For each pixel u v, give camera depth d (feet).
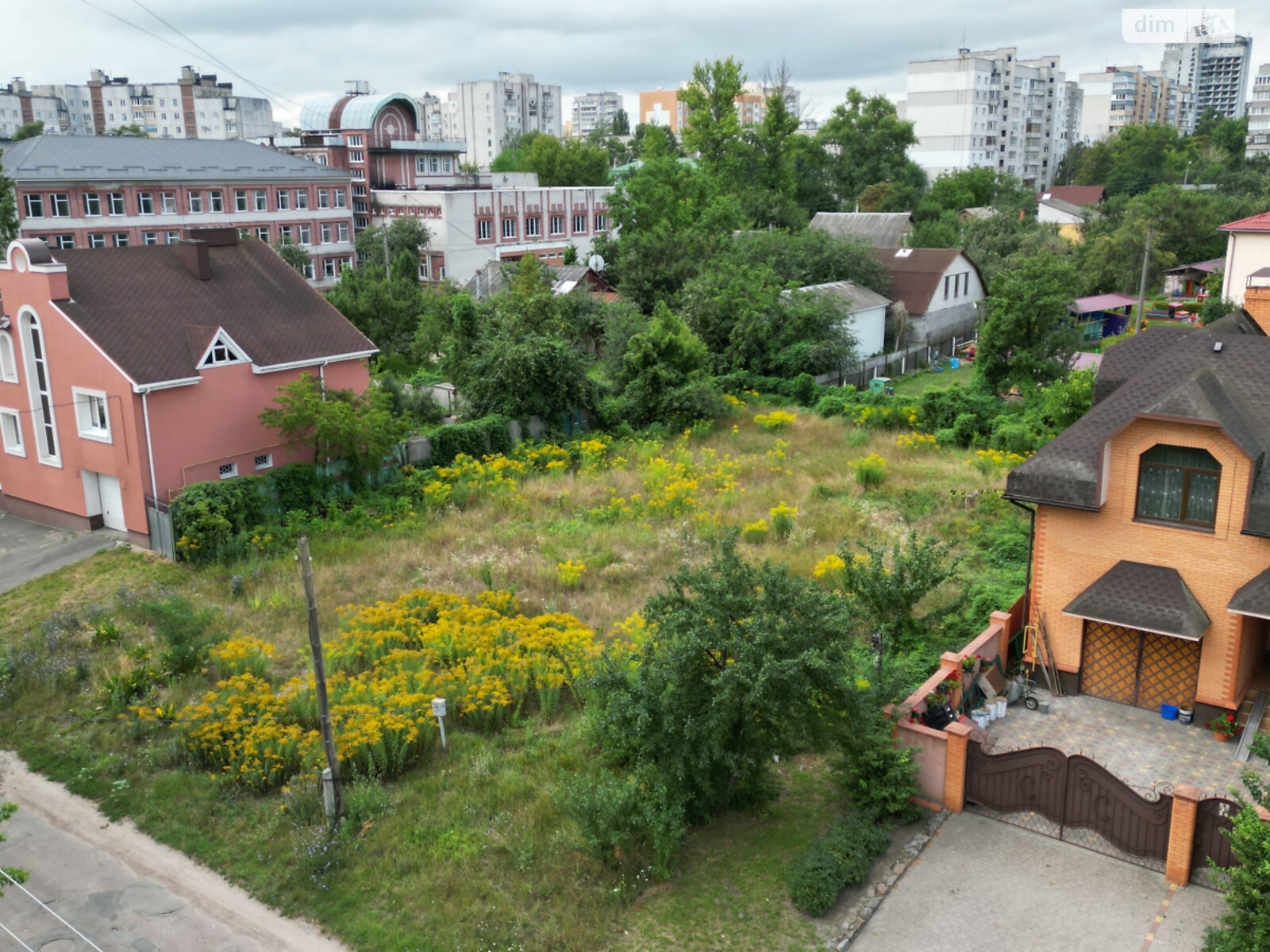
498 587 79.05
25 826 51.88
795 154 302.25
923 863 46.06
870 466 104.42
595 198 320.29
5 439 102.99
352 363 111.34
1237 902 35.73
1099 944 40.50
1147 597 55.16
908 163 357.82
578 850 46.78
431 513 98.99
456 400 134.51
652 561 83.82
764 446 123.85
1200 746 53.98
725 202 221.66
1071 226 330.95
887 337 187.83
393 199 290.56
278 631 73.15
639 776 47.98
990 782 49.06
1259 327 78.64
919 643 66.85
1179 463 55.52
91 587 83.87
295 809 50.98
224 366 96.58
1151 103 650.43
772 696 45.60
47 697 64.49
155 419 90.79
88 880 47.42
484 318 144.56
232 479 94.07
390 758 54.54
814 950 40.96
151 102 542.16
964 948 40.73
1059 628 60.70
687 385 130.31
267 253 113.70
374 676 63.46
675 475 105.91
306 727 58.70
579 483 107.76
